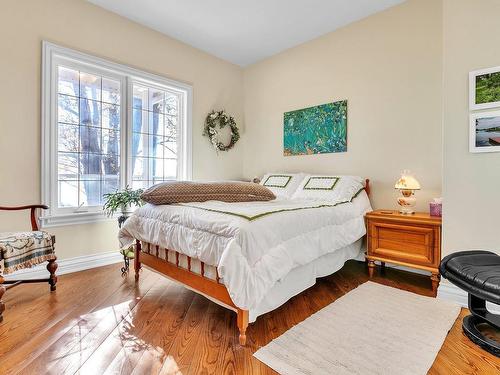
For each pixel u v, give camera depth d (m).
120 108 3.18
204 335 1.66
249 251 1.54
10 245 1.89
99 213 2.95
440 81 2.66
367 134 3.16
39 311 1.93
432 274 2.31
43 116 2.56
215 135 4.07
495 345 1.50
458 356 1.47
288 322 1.82
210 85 4.07
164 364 1.40
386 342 1.58
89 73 2.92
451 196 2.09
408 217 2.44
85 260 2.84
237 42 3.72
